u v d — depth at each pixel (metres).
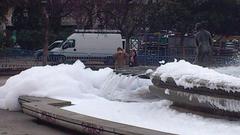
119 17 45.38
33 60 34.50
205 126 9.56
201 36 16.02
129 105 12.92
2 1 36.06
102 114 11.70
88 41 42.34
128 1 44.69
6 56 34.25
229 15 55.34
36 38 55.62
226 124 9.55
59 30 55.81
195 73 10.64
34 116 12.48
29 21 55.50
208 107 10.23
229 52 38.28
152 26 52.50
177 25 52.75
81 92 15.02
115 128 9.15
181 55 37.34
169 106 11.80
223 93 9.67
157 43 48.19
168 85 11.40
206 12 53.47
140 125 10.07
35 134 10.88
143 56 35.84
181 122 10.16
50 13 39.78
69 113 11.30
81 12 43.41
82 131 10.23
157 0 51.19
